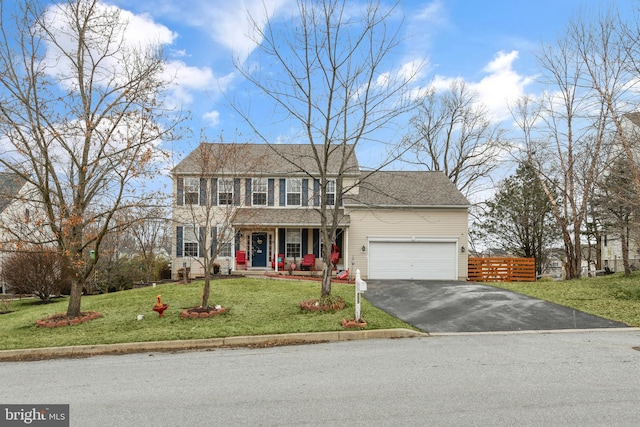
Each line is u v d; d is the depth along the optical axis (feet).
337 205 38.11
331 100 37.81
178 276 69.82
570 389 17.34
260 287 51.75
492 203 95.04
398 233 68.49
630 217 57.11
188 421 15.03
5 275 63.52
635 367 20.48
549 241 88.07
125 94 35.45
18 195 40.22
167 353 26.71
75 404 17.31
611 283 51.90
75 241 35.70
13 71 33.88
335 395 17.30
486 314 35.12
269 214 70.13
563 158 72.69
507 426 13.83
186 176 65.92
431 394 17.10
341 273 66.95
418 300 42.27
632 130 51.37
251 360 23.86
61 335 31.42
